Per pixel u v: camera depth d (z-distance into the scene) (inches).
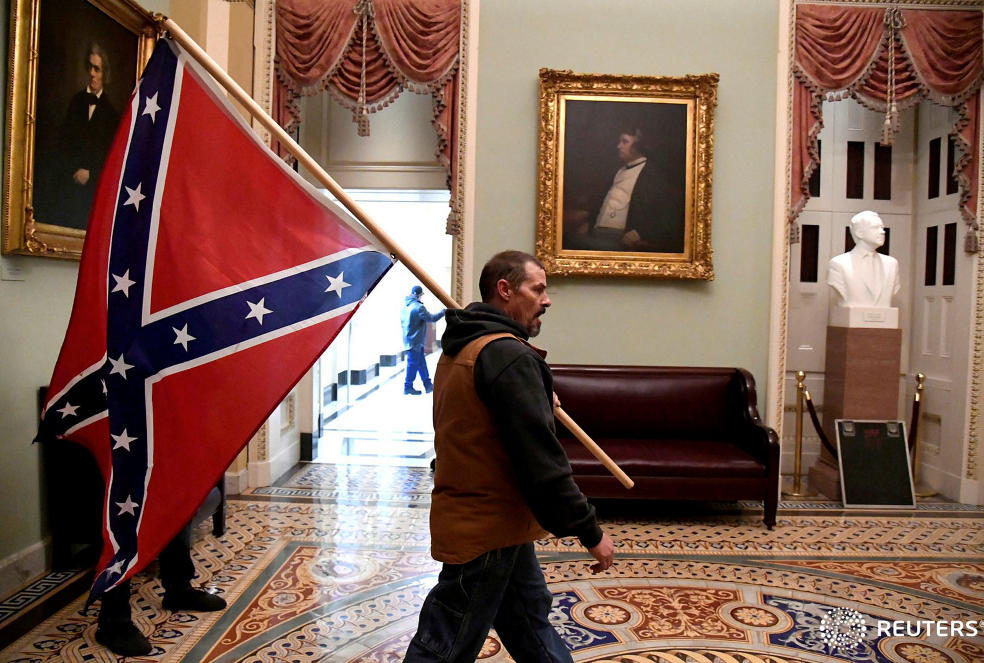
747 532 176.4
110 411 84.5
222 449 82.0
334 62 202.1
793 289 243.4
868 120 242.2
